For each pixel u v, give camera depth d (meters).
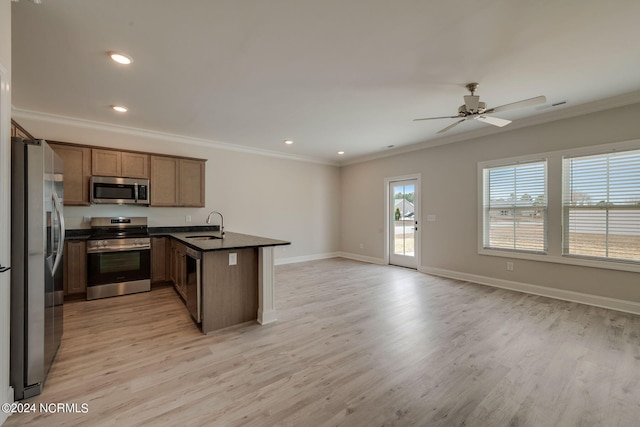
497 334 2.77
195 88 3.03
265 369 2.17
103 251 3.83
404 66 2.60
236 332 2.85
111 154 4.14
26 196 1.79
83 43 2.21
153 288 4.34
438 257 5.29
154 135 4.72
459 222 4.97
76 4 1.77
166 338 2.70
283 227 6.44
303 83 2.93
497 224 4.52
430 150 5.43
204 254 2.84
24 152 1.77
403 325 3.00
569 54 2.41
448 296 3.99
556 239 3.87
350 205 7.22
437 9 1.86
